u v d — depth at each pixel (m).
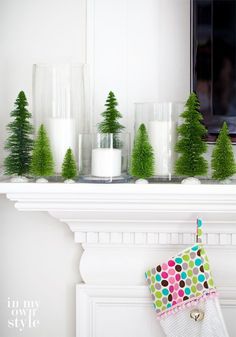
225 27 1.72
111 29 1.82
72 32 1.85
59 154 1.69
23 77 1.86
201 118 1.64
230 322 1.80
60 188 1.61
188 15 1.81
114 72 1.82
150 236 1.77
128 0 1.82
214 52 1.72
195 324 1.66
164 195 1.60
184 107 1.70
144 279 1.79
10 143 1.68
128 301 1.80
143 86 1.82
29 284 1.88
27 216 1.88
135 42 1.82
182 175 1.64
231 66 1.72
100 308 1.81
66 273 1.87
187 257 1.66
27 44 1.86
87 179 1.64
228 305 1.79
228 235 1.76
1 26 1.86
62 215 1.72
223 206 1.64
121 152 1.68
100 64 1.83
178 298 1.66
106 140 1.63
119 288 1.79
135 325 1.80
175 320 1.68
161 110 1.69
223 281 1.79
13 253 1.88
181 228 1.75
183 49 1.81
